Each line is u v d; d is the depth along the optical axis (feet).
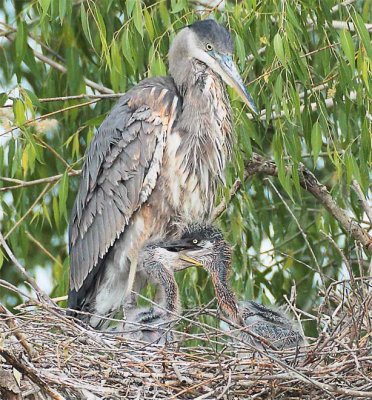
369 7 48.19
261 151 48.49
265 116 46.93
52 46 51.49
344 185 48.01
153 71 44.78
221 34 44.47
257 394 34.19
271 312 40.57
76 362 34.86
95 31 49.06
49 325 35.68
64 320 35.32
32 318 35.06
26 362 33.24
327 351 34.71
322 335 35.24
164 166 43.47
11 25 51.55
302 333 38.83
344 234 50.06
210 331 40.73
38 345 34.83
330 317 37.65
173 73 44.73
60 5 43.80
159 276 42.04
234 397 34.37
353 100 46.91
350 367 34.45
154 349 35.81
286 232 50.83
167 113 43.65
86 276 44.11
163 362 34.78
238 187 46.11
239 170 44.47
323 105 44.01
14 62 49.98
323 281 40.34
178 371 34.55
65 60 50.55
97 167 43.96
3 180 48.70
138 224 43.37
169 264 42.14
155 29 45.52
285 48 42.55
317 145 43.55
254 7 43.55
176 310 41.73
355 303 37.81
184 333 35.37
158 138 43.29
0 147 46.68
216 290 41.57
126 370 34.81
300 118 43.86
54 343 35.24
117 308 43.80
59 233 47.96
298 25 43.09
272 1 44.04
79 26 50.47
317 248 49.75
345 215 44.88
